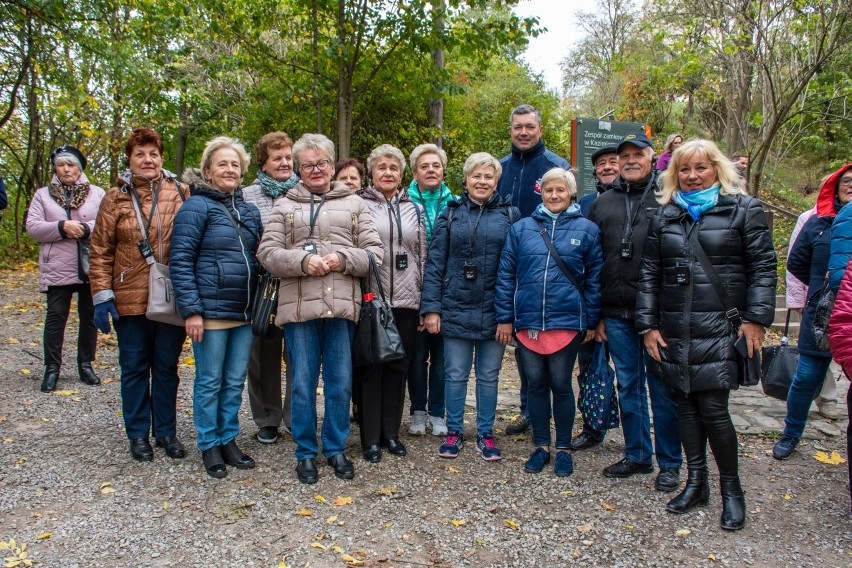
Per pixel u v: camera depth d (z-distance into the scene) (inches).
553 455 163.6
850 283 117.6
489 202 160.7
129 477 141.8
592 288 148.3
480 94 622.8
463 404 162.9
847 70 416.8
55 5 412.8
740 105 458.6
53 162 202.4
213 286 139.9
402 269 162.4
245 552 113.4
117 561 109.4
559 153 638.5
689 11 425.4
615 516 129.7
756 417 196.7
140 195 147.0
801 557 115.2
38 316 315.3
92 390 205.5
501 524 126.0
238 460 148.6
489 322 155.6
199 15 396.5
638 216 145.6
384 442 163.3
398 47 382.0
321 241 140.1
